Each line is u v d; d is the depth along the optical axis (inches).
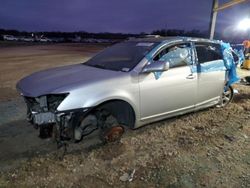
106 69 163.9
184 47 181.8
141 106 157.0
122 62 168.6
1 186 113.2
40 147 148.2
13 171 124.6
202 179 119.9
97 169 127.3
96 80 141.6
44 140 156.6
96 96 136.1
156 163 133.0
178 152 144.9
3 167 127.9
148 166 130.3
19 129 173.8
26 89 141.2
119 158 137.5
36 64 561.9
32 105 143.3
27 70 461.1
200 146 152.6
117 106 152.3
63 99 131.0
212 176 122.3
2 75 396.5
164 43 171.3
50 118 131.2
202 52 194.2
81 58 727.1
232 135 169.0
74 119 132.6
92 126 143.7
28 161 133.3
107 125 148.7
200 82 188.1
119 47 191.9
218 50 209.5
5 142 154.3
